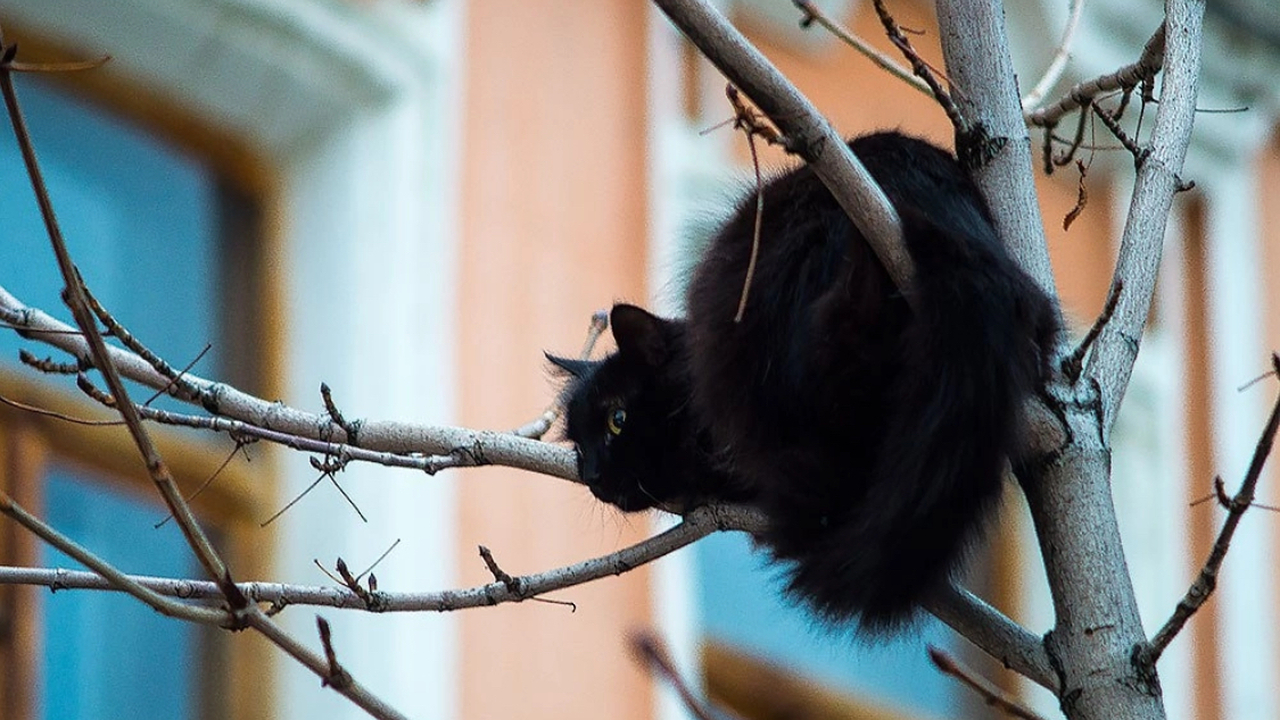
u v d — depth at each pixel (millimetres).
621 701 12938
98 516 12367
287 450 12953
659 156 14367
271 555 12750
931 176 7125
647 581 13289
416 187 13289
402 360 12844
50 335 7168
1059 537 6723
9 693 11844
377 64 13289
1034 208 7164
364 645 12297
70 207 13180
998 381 6535
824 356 6875
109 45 13070
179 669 12547
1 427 12016
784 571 7262
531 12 14195
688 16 5957
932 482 6477
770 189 7410
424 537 12406
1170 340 18328
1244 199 19094
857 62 16516
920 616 6891
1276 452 18516
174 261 13391
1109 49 17312
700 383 7367
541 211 13773
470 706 12258
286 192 13641
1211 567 6410
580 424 8742
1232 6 18859
